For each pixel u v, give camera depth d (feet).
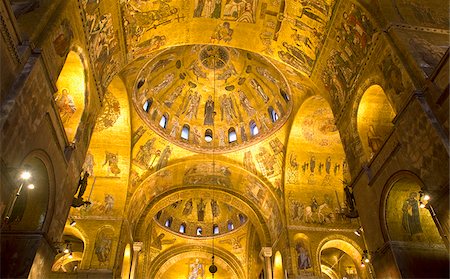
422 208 36.27
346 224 71.26
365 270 68.08
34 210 33.37
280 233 73.61
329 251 86.12
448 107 28.37
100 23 40.06
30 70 26.94
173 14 49.37
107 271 62.03
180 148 77.71
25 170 27.45
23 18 29.04
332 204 72.59
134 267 75.66
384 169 36.63
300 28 49.19
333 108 48.85
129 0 42.83
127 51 48.55
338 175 72.79
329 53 47.52
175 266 115.55
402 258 33.63
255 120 79.87
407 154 32.71
